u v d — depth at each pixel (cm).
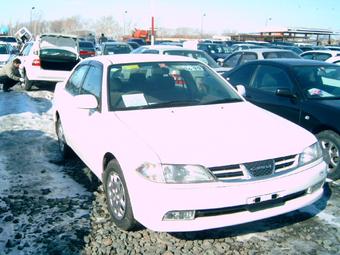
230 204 339
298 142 382
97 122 449
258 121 416
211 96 484
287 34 4497
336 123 518
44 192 487
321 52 1395
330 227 405
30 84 1304
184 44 2186
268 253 362
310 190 384
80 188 502
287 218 422
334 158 524
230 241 380
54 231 395
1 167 576
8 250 364
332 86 602
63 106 591
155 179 340
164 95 466
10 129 790
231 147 354
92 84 509
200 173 337
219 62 1337
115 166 392
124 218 384
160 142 360
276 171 359
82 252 361
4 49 1961
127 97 453
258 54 1247
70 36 1393
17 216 425
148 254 359
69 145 575
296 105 573
